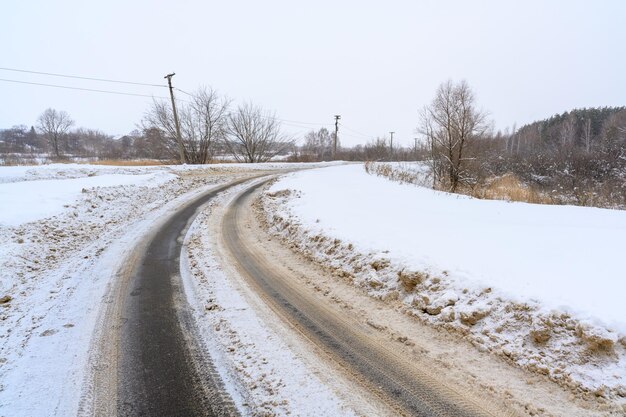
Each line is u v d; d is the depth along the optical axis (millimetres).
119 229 10094
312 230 8641
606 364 3480
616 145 38406
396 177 21078
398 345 4391
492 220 8305
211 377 3826
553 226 7434
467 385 3619
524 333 4062
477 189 19109
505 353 3979
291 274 6828
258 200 14102
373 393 3537
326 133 73750
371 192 12992
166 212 12328
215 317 5137
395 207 10133
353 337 4594
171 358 4164
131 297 5812
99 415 3285
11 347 4383
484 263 5387
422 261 5766
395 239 6941
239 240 9117
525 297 4352
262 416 3260
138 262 7465
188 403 3438
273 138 39281
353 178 17672
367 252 6730
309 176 18812
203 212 12336
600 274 4680
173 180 18781
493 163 33906
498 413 3236
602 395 3260
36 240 8188
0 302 5598
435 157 24688
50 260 7512
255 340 4531
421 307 5074
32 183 13453
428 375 3803
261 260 7621
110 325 4922
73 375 3855
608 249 5629
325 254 7477
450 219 8430
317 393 3549
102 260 7578
